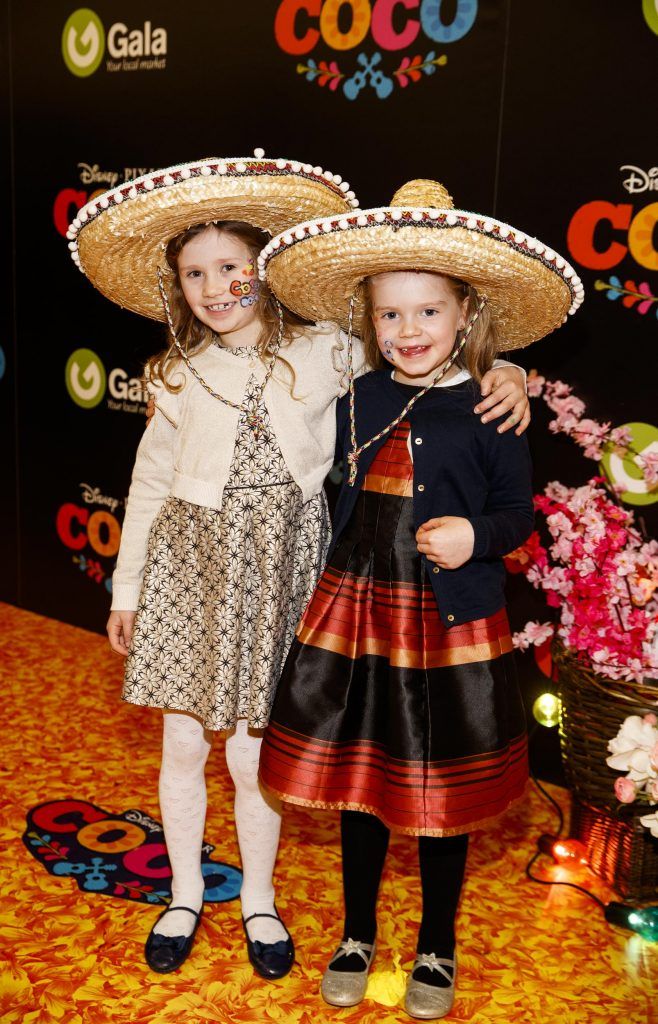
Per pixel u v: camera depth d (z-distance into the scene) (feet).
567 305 5.11
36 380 11.44
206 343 5.56
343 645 5.13
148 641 5.41
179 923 5.80
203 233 4.99
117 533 10.99
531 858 7.00
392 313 4.81
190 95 9.36
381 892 6.52
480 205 7.70
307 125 8.60
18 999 5.37
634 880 6.43
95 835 7.12
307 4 8.34
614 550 6.29
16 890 6.41
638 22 6.74
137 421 10.51
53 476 11.55
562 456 7.66
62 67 10.30
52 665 10.39
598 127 7.04
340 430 5.40
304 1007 5.39
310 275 4.80
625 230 7.06
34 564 12.03
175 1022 5.24
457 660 4.96
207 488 5.16
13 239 11.25
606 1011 5.43
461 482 4.99
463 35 7.52
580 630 6.30
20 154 10.92
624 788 5.78
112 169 10.15
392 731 4.96
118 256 5.16
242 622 5.21
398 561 5.00
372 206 8.33
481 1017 5.35
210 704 5.20
